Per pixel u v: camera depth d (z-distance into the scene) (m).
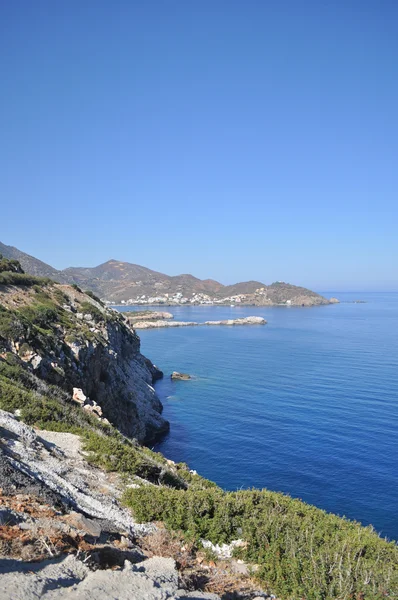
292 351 114.62
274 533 10.73
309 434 50.12
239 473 40.47
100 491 13.08
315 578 9.07
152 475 17.39
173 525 11.57
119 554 7.96
